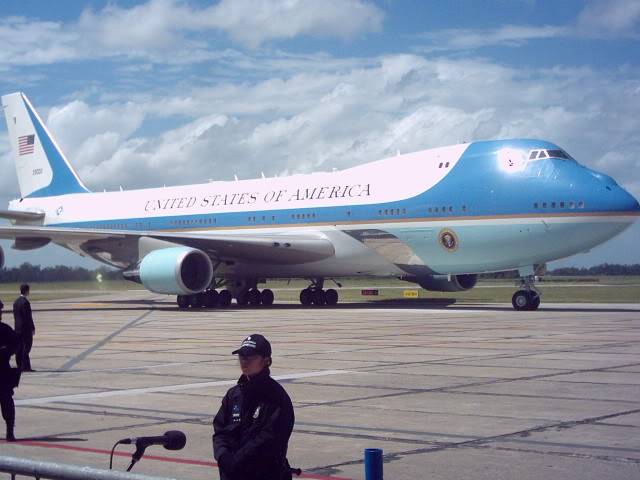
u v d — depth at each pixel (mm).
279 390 5035
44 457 8125
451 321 24891
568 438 8641
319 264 33094
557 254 27812
